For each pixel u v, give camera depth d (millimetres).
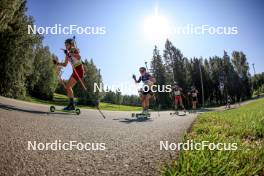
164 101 57969
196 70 87500
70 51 7836
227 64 106625
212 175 2420
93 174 2445
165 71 74062
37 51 50906
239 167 2691
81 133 4281
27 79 48531
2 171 2299
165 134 4812
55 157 2830
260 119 6469
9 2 24016
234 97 107062
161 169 2658
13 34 32125
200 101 85875
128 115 10086
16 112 5965
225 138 4254
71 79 7883
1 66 32281
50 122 5117
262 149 3340
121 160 2922
